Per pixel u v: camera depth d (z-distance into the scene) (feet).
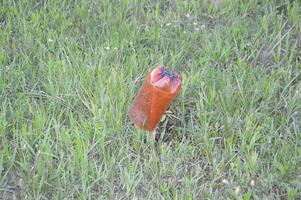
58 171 20.86
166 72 21.33
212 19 28.37
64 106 23.58
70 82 24.09
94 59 25.35
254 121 23.25
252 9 28.91
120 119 22.76
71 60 25.35
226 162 22.15
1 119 22.26
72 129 22.35
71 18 27.58
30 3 28.17
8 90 24.03
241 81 24.58
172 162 21.95
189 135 23.02
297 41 27.27
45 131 22.36
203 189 21.15
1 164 20.77
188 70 25.59
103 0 28.53
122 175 21.16
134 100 22.20
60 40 26.30
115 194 20.95
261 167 21.75
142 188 21.20
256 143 22.59
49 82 23.91
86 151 21.40
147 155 22.17
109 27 27.17
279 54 26.21
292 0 29.30
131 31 26.96
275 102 24.20
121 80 24.03
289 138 22.91
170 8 28.68
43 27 26.91
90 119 22.80
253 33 27.66
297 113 23.71
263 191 21.21
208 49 26.18
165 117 23.54
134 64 25.04
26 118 23.13
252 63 26.21
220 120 23.36
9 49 25.99
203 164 22.15
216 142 22.94
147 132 22.38
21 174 20.98
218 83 24.67
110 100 23.26
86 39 26.71
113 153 21.84
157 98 21.31
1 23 27.17
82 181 20.59
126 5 28.53
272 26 28.04
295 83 25.38
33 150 21.57
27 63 24.95
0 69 24.44
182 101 23.85
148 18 28.07
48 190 20.77
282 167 21.39
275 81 24.89
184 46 26.30
